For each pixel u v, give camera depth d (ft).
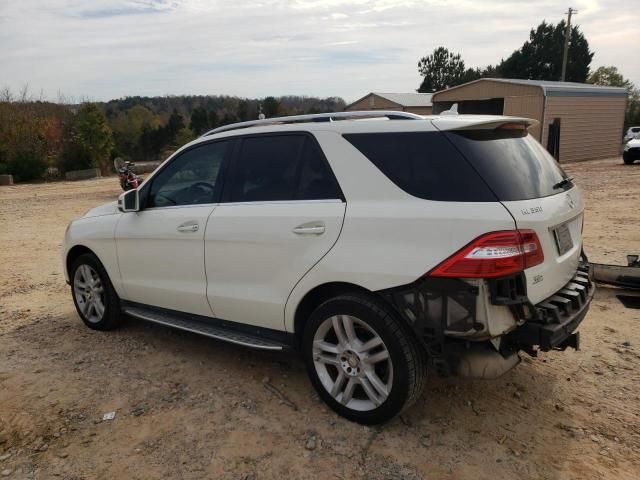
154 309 14.74
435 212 9.29
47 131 96.94
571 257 10.85
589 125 85.61
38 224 38.32
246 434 10.55
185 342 15.26
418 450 9.90
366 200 10.19
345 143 10.73
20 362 14.20
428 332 9.35
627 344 14.15
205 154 13.30
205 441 10.37
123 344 15.24
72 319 17.58
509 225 8.85
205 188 13.16
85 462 9.86
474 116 10.69
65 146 94.38
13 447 10.39
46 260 26.45
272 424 10.87
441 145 9.70
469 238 8.92
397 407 9.96
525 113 80.48
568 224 10.93
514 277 8.90
